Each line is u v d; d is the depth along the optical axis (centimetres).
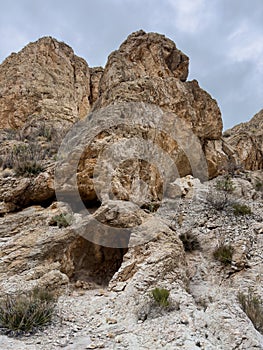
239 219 1135
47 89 2022
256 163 2139
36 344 458
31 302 559
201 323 518
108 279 894
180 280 745
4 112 1895
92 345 462
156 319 539
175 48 2044
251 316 561
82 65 2477
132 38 1978
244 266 864
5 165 1227
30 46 2170
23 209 1062
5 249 812
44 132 1652
